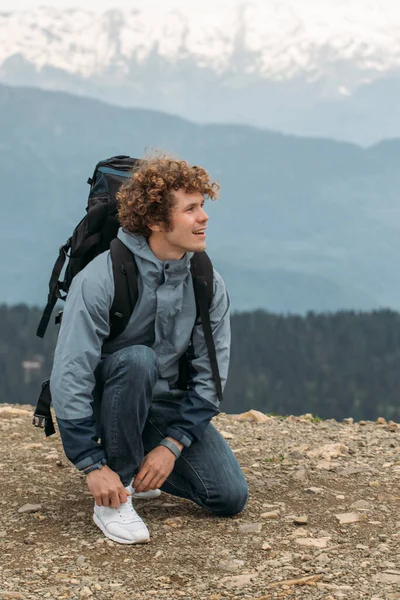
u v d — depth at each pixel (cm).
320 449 566
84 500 435
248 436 640
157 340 371
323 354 17475
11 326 16988
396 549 350
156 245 359
